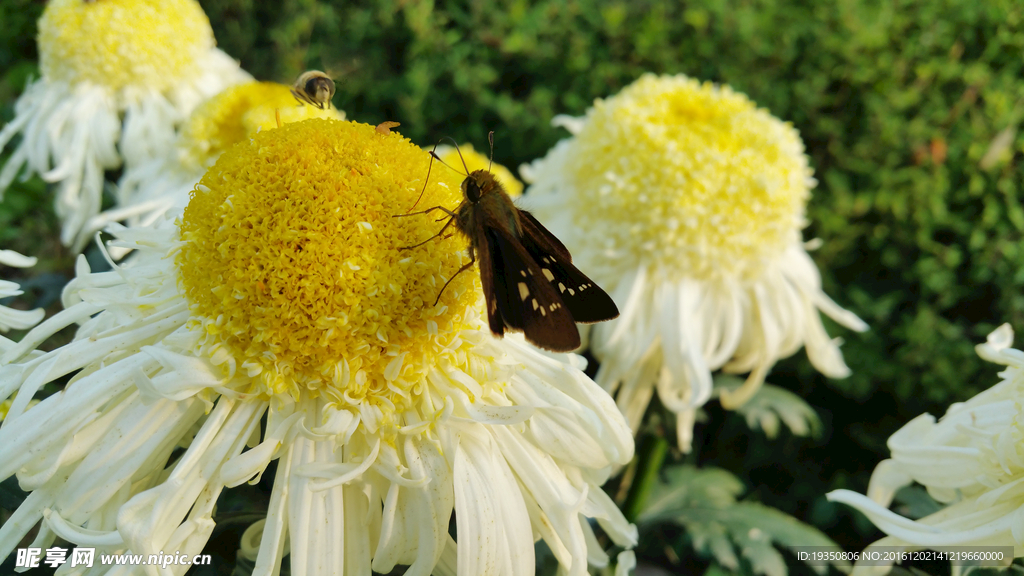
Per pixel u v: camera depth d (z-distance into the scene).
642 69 0.28
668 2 0.29
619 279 0.19
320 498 0.13
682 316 0.19
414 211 0.13
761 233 0.19
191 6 0.22
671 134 0.19
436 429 0.13
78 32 0.20
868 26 0.26
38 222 0.26
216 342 0.13
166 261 0.14
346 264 0.13
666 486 0.20
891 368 0.25
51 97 0.21
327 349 0.13
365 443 0.13
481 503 0.13
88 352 0.13
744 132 0.20
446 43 0.30
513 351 0.14
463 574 0.13
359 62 0.18
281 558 0.13
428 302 0.13
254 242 0.13
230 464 0.13
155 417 0.13
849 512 0.23
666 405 0.19
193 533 0.13
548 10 0.30
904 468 0.15
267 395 0.13
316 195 0.13
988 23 0.26
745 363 0.20
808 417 0.21
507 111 0.29
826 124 0.27
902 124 0.26
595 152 0.20
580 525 0.14
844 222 0.26
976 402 0.15
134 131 0.21
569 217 0.20
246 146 0.13
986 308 0.26
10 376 0.13
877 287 0.27
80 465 0.13
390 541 0.13
